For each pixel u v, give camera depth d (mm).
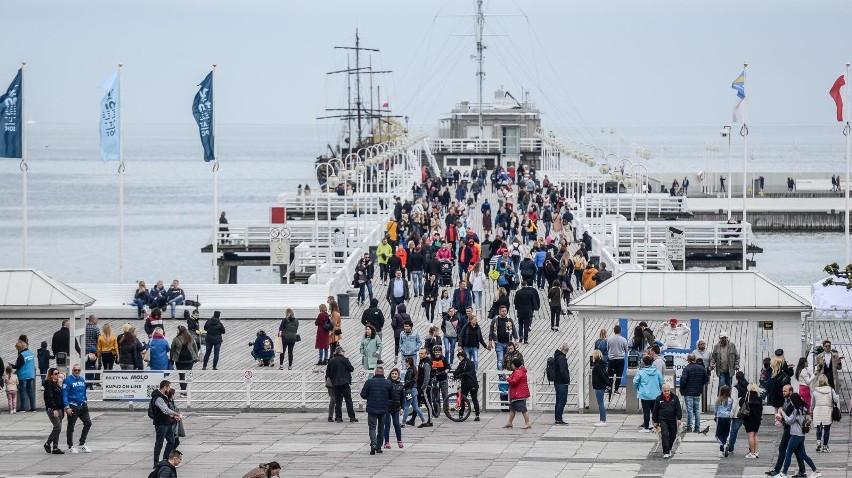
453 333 71688
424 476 49031
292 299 91875
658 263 113375
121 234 99875
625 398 64188
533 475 48938
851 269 64438
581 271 95375
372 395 53188
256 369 72000
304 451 54000
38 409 63781
